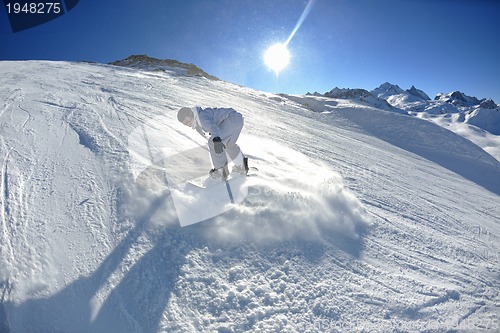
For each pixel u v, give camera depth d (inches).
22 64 565.0
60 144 140.8
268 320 65.0
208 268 77.2
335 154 273.1
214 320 64.1
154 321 62.3
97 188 104.7
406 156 428.1
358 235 107.3
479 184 362.9
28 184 105.2
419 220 142.6
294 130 373.7
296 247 90.0
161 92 412.8
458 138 621.0
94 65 720.3
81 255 76.1
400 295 79.7
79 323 60.2
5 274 67.2
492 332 72.2
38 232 82.3
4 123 166.4
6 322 57.5
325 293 74.8
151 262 76.4
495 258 118.5
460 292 86.8
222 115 123.2
